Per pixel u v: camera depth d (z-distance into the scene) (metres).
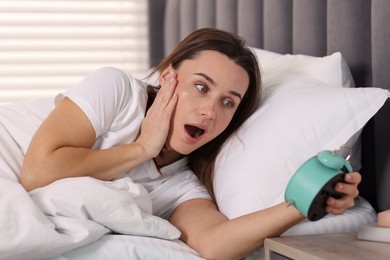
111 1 3.13
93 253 1.05
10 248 0.96
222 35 1.30
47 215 1.06
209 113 1.24
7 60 3.04
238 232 1.11
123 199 1.09
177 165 1.39
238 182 1.23
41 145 1.18
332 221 1.19
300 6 1.66
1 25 3.02
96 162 1.20
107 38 3.14
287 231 1.15
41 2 3.06
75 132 1.20
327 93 1.26
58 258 1.02
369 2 1.41
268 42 1.87
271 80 1.43
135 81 1.32
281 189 1.19
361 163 1.43
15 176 1.25
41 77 3.07
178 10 2.77
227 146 1.34
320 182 0.94
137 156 1.24
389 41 1.30
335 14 1.49
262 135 1.27
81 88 1.24
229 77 1.25
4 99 3.04
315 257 0.91
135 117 1.29
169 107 1.25
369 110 1.21
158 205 1.35
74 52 3.10
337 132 1.21
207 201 1.34
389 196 1.32
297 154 1.21
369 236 1.04
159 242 1.11
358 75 1.45
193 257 1.11
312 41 1.62
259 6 1.97
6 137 1.32
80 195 1.06
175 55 1.32
